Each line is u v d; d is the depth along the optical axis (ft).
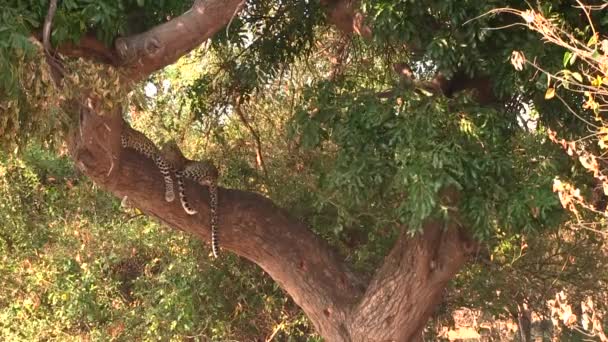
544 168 22.52
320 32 34.40
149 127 38.17
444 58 21.33
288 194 36.06
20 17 17.80
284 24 31.17
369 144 22.50
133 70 21.74
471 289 39.81
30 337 38.09
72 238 38.17
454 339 52.54
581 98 21.99
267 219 29.25
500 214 22.39
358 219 33.96
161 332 36.81
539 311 41.01
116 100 19.27
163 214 27.78
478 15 20.72
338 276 29.68
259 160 37.06
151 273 39.24
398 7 21.20
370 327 28.32
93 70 18.75
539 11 19.26
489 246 32.01
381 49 29.76
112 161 23.59
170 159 27.55
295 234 29.66
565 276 39.73
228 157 37.60
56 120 18.21
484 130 21.94
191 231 28.58
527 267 39.42
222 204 28.63
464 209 22.70
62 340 38.04
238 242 28.96
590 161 16.07
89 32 21.06
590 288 39.58
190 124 36.76
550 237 39.06
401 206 22.53
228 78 32.53
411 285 27.66
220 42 29.40
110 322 37.86
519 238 33.91
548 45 20.38
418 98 22.13
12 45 16.96
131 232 37.81
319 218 35.40
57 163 39.88
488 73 22.26
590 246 39.96
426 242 27.12
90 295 37.65
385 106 22.33
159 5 22.54
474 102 22.66
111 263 38.40
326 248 30.32
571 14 21.03
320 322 29.55
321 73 36.14
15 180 39.52
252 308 38.01
